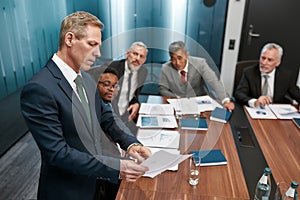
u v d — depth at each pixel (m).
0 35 2.62
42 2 3.16
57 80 1.06
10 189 2.27
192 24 3.79
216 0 3.62
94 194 1.32
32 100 1.01
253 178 1.38
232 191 1.28
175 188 1.28
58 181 1.19
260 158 1.56
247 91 2.47
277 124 1.98
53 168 1.18
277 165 1.50
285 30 3.59
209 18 3.73
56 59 1.09
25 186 2.30
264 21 3.59
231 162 1.49
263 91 2.47
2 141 2.77
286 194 1.17
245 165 1.48
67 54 1.07
